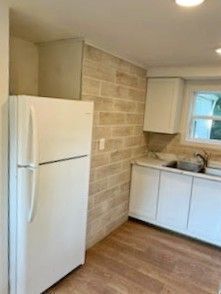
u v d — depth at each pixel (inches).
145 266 100.6
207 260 107.7
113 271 96.0
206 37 78.3
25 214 68.8
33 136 65.1
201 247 118.2
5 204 70.7
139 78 129.9
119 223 134.5
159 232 130.6
